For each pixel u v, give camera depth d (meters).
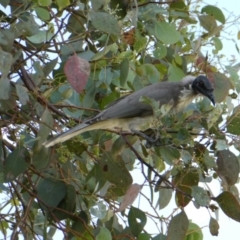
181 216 9.35
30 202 10.02
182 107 11.27
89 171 10.58
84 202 10.49
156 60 11.23
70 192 9.98
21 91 8.84
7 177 9.41
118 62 10.32
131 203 9.07
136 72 10.70
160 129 8.83
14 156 9.41
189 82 11.29
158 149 10.09
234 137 9.30
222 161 9.39
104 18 9.37
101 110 10.87
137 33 10.49
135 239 9.99
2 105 9.45
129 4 10.78
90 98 10.18
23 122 9.70
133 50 11.00
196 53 11.11
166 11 10.84
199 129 9.19
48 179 9.97
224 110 9.61
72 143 9.85
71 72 8.97
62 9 9.99
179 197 9.52
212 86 10.84
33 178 10.76
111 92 10.98
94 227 10.27
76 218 9.98
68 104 10.34
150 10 10.74
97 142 10.54
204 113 9.19
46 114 9.12
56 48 10.16
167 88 11.26
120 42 10.73
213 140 9.13
